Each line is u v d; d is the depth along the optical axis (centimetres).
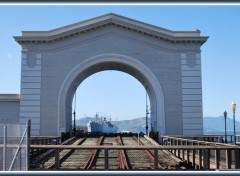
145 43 5528
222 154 2422
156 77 5469
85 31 5506
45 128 5294
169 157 3100
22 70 5403
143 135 5925
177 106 5403
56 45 5472
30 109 5322
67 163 2708
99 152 3475
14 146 1766
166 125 5356
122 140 5009
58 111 5334
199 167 2369
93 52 5516
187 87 5444
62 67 5453
